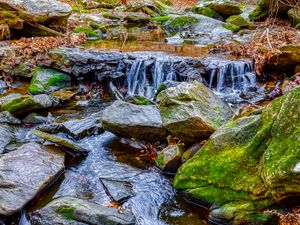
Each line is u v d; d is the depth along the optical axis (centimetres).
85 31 935
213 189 441
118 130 522
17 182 445
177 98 520
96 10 1278
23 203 432
